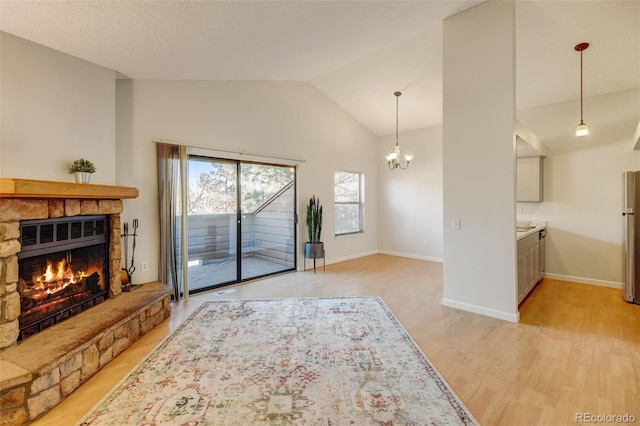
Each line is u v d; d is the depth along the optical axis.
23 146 2.40
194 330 2.79
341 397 1.82
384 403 1.76
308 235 5.27
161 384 1.97
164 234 3.55
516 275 2.95
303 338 2.61
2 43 2.27
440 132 5.96
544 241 4.64
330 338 2.61
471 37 3.11
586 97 4.36
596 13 2.84
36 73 2.48
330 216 5.82
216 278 4.19
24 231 2.08
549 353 2.34
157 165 3.55
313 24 2.75
